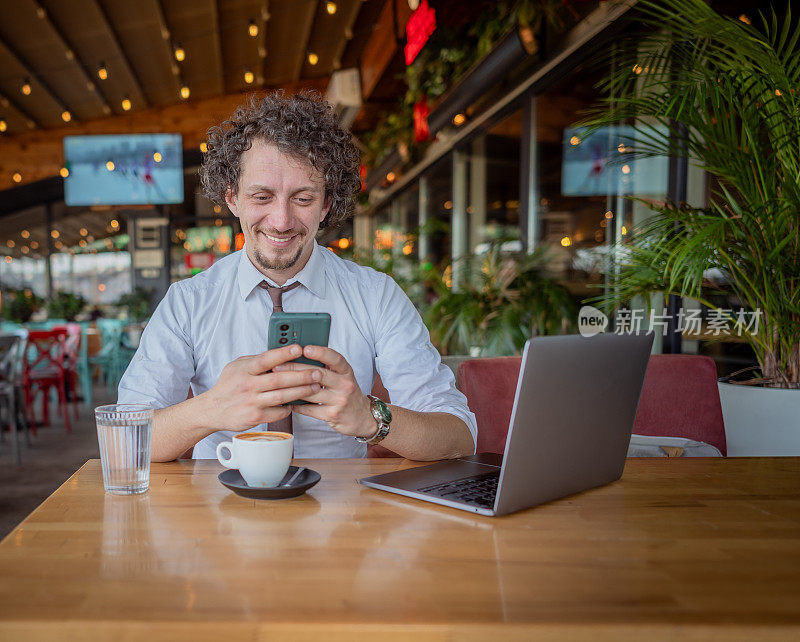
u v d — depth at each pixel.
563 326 3.17
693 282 1.75
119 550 0.71
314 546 0.72
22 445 4.32
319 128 1.25
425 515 0.83
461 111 4.53
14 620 0.54
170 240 10.92
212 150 1.29
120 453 0.91
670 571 0.66
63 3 5.93
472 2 4.58
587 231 3.49
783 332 1.85
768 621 0.56
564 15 3.36
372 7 6.50
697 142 1.85
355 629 0.54
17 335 4.04
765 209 1.72
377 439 1.07
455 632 0.54
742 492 0.95
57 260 10.61
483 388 1.64
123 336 7.89
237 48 7.74
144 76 8.34
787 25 1.71
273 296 1.38
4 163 9.63
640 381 0.99
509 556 0.70
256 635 0.54
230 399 1.00
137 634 0.54
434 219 6.21
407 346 1.42
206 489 0.95
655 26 2.71
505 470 0.81
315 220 1.26
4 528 2.65
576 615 0.56
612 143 3.12
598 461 0.95
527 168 4.12
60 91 8.30
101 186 9.62
